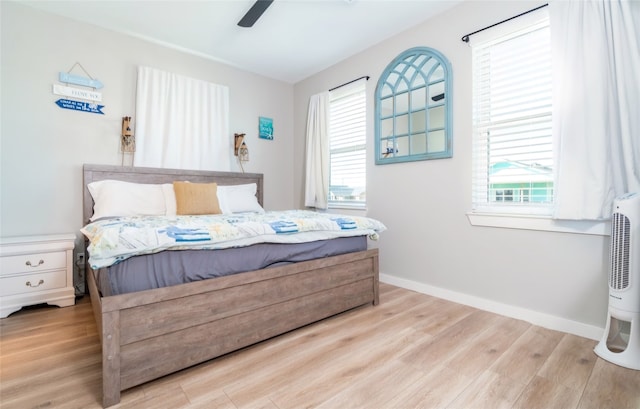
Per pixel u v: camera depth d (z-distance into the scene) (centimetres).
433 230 268
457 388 138
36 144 254
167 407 124
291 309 188
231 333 161
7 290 216
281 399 130
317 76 388
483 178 239
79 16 265
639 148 167
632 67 167
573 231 191
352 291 225
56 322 208
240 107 377
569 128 184
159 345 138
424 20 271
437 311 230
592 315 185
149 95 304
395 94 296
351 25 280
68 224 267
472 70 239
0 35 239
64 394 132
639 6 167
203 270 155
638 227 154
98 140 281
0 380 141
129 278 135
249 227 173
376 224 247
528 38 214
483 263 235
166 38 302
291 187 431
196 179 326
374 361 160
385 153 306
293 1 245
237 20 272
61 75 263
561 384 141
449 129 253
